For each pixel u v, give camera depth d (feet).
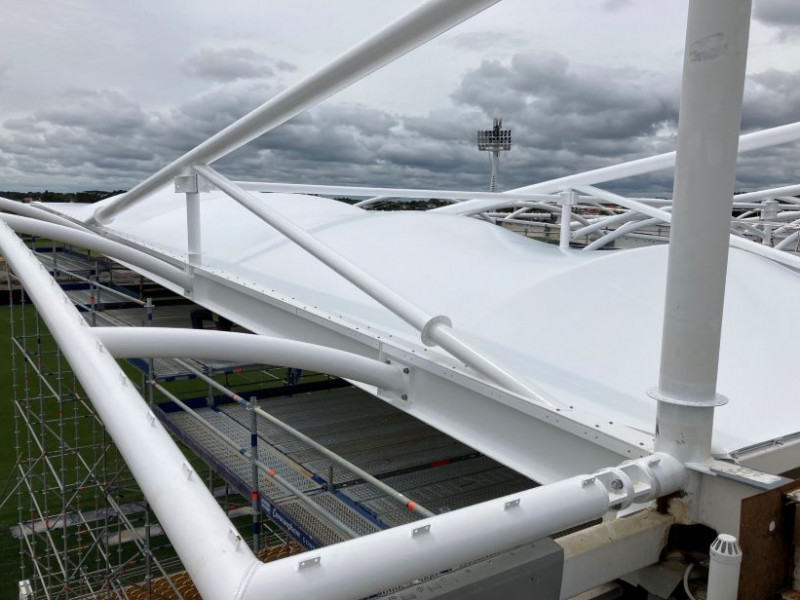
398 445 21.86
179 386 55.42
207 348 14.21
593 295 17.66
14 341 32.27
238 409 26.00
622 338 15.80
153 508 6.55
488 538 7.07
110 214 42.06
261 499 18.37
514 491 18.53
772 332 16.08
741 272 18.69
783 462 11.37
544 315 17.25
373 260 24.81
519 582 7.64
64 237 28.07
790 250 73.15
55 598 27.73
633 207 32.48
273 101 20.70
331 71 17.60
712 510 9.28
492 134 183.93
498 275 20.98
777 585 8.57
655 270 18.58
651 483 8.95
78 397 26.94
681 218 8.93
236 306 25.58
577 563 8.52
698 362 9.21
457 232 27.99
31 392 57.00
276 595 5.57
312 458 20.84
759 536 8.26
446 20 14.19
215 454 21.39
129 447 7.45
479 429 14.19
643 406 13.19
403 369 16.33
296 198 43.21
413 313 15.06
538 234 133.69
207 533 5.99
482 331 17.39
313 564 5.94
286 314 22.26
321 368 15.39
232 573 5.59
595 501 8.17
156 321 43.91
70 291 55.21
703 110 8.49
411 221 29.76
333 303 21.74
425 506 17.56
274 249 29.40
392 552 6.38
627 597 9.93
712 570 8.00
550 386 14.35
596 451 11.53
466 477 19.42
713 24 8.29
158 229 41.63
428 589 7.14
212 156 26.61
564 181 35.17
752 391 13.67
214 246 33.47
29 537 33.53
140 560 31.22
